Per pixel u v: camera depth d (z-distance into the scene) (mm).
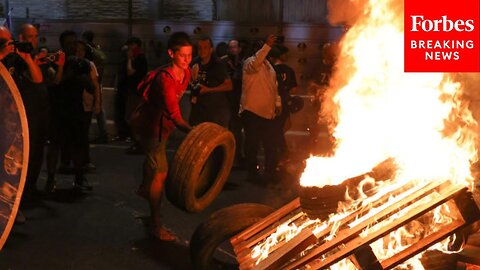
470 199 3664
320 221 4172
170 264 5656
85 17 15438
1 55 6438
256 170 8617
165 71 5836
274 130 8422
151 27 14391
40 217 6926
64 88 7738
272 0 14578
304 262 3689
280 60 8875
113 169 9289
